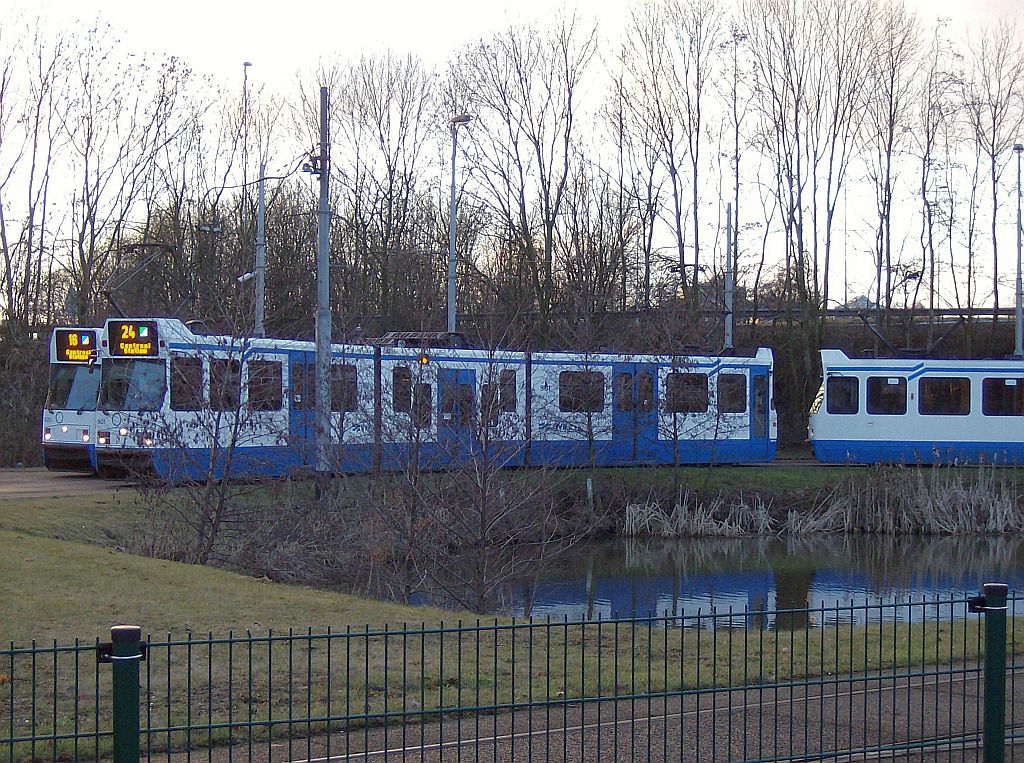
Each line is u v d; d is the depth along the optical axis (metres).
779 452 43.06
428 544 19.17
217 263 44.34
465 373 28.03
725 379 33.72
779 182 48.53
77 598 13.53
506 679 10.37
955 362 35.28
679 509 30.91
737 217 48.38
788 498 32.50
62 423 25.78
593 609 21.16
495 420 20.11
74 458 25.72
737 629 15.05
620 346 33.38
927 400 35.19
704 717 9.39
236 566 19.12
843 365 35.59
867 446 35.31
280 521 19.98
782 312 47.19
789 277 48.41
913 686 10.59
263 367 23.16
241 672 10.45
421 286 46.69
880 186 48.44
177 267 42.16
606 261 46.75
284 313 42.91
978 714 8.55
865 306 51.56
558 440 30.59
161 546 19.17
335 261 46.88
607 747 8.54
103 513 20.97
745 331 48.25
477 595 18.47
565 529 27.19
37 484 25.17
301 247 47.34
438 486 19.70
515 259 46.78
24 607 12.94
